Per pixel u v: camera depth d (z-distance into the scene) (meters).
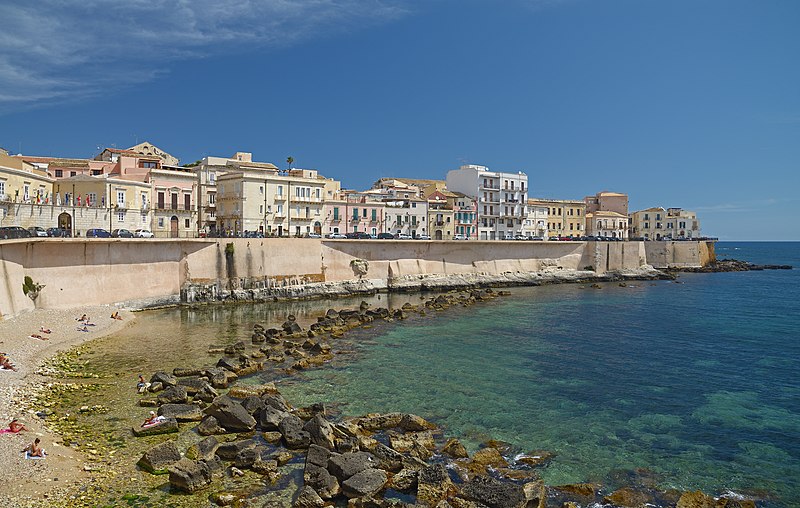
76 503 16.56
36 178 65.12
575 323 54.66
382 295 78.31
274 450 21.61
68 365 33.09
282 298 69.62
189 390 28.09
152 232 71.69
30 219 58.88
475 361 37.88
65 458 19.31
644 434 25.09
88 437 21.86
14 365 30.48
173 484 18.05
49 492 16.91
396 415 25.20
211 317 55.25
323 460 19.69
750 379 34.47
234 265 66.56
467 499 17.83
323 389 30.58
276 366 35.38
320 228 93.56
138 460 19.80
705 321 56.91
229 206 86.38
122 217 71.56
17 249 45.47
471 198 123.75
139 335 44.38
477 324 53.06
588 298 76.88
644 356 40.34
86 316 47.12
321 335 46.00
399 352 40.22
